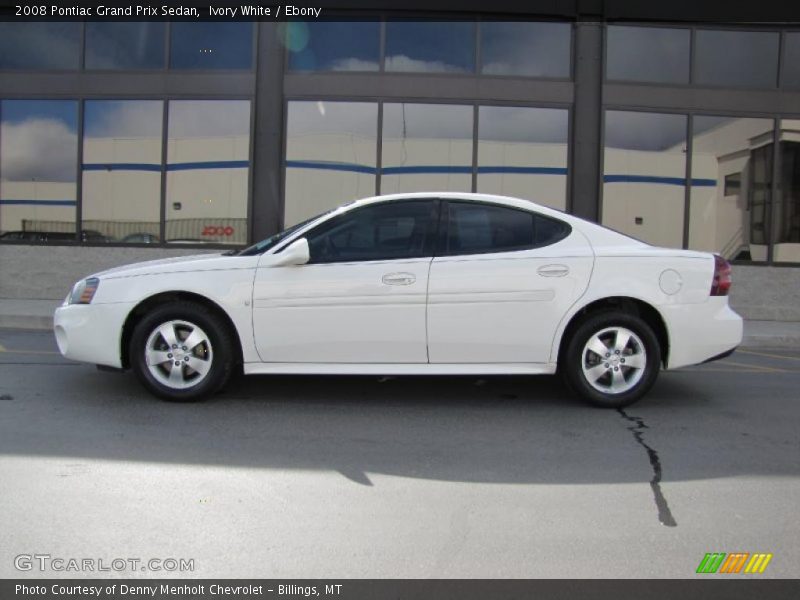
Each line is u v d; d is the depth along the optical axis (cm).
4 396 533
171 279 507
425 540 312
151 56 1190
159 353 514
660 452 434
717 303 521
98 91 1194
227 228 1190
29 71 1200
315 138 1184
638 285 512
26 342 804
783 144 1205
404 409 524
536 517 337
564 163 1191
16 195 1213
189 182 1193
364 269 502
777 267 1209
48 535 308
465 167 1188
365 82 1177
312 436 454
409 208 520
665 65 1195
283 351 505
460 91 1180
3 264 1211
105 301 510
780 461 421
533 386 602
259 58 1177
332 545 305
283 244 513
